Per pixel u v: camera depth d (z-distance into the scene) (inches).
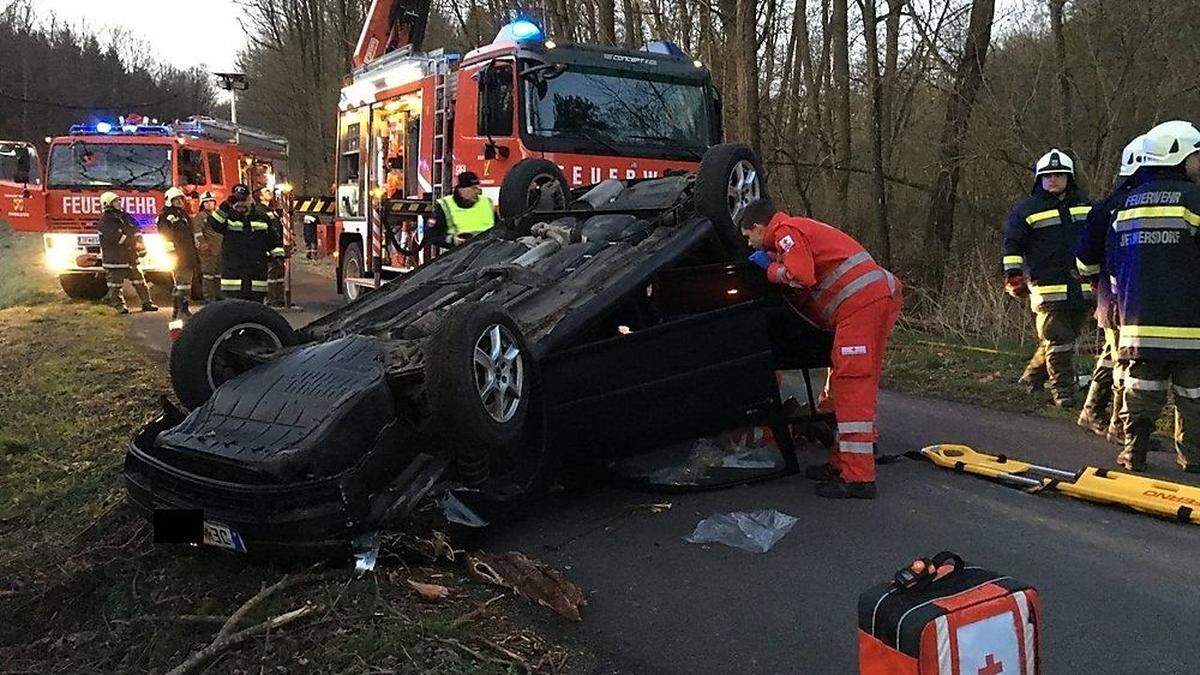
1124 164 208.7
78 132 593.3
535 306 189.2
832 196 560.4
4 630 166.2
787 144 589.0
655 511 189.5
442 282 215.2
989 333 380.8
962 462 211.8
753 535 171.2
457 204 321.4
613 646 133.3
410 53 432.5
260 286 441.1
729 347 199.5
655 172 368.8
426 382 155.2
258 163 716.7
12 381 343.0
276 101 1578.5
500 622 140.7
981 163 464.1
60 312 518.0
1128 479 191.6
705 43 588.7
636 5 634.2
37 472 242.5
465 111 365.1
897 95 562.6
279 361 176.1
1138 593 144.1
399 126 439.2
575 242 218.4
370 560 153.3
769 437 223.5
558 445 179.5
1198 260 194.7
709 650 131.3
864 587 149.3
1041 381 280.7
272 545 149.6
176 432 162.7
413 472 159.8
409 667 125.8
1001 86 458.0
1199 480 198.5
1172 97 406.0
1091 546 163.6
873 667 80.5
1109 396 238.5
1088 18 415.5
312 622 139.7
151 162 574.9
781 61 640.4
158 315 514.0
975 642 76.0
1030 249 265.6
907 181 517.0
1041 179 259.8
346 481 149.3
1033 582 148.9
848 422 192.1
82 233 559.2
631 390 186.5
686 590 150.9
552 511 192.4
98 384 319.3
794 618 139.5
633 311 198.8
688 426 196.9
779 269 189.0
